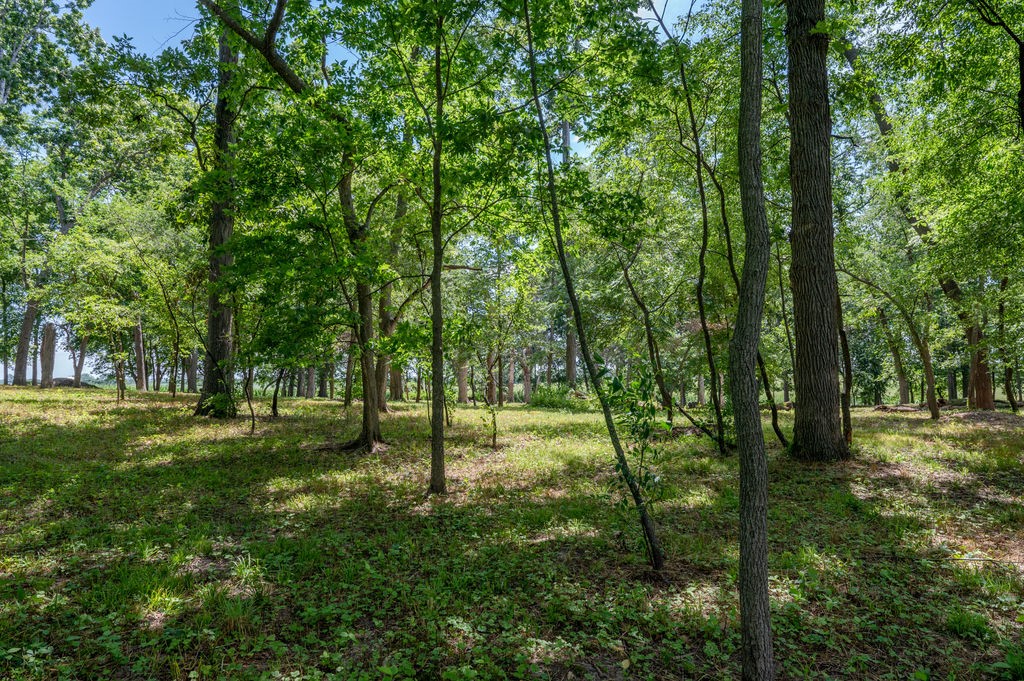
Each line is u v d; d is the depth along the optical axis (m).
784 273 14.29
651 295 16.84
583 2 7.92
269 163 9.92
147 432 13.93
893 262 20.91
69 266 19.75
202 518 7.30
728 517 7.10
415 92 9.34
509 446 13.17
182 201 17.80
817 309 10.16
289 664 3.83
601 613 4.52
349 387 20.00
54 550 5.92
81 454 10.95
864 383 42.38
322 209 10.91
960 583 5.08
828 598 4.77
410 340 10.41
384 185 12.73
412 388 39.38
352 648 4.09
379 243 13.58
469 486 9.07
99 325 21.58
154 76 15.86
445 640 4.15
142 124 16.97
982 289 18.64
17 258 28.52
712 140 12.12
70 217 29.53
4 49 25.44
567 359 36.12
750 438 3.24
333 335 11.52
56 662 3.78
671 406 13.87
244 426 15.82
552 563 5.68
